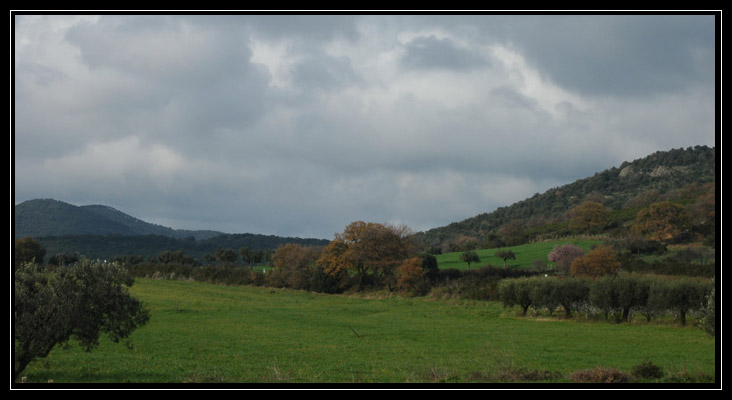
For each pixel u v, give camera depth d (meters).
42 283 24.39
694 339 44.72
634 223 143.88
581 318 63.16
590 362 33.62
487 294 81.81
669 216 127.44
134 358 33.66
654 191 197.25
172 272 116.62
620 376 23.67
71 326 24.17
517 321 61.97
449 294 87.75
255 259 146.62
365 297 94.38
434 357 36.19
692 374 24.52
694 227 134.50
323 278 103.62
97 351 35.78
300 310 71.94
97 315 25.50
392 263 100.44
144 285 96.06
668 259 99.56
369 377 27.16
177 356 35.25
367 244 101.19
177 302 73.44
